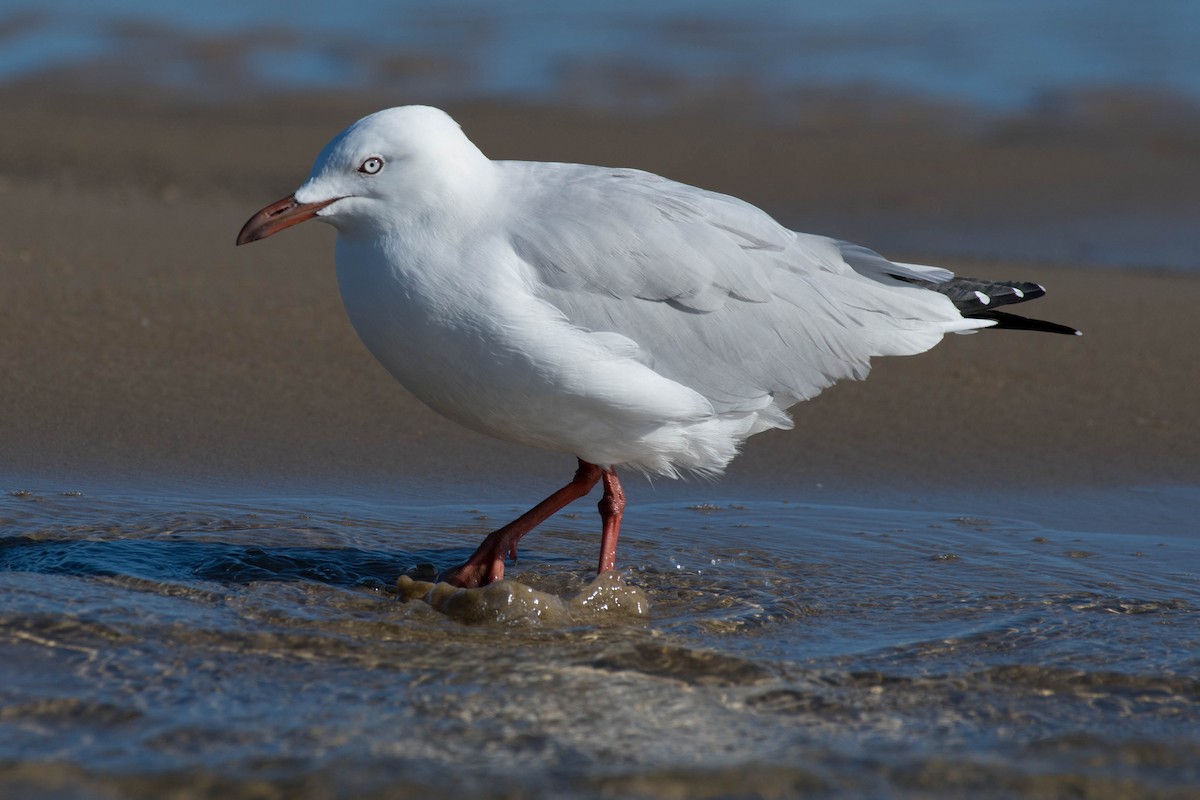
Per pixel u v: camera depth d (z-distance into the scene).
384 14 40.25
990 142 30.78
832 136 30.84
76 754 7.79
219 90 32.59
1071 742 8.26
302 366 15.41
